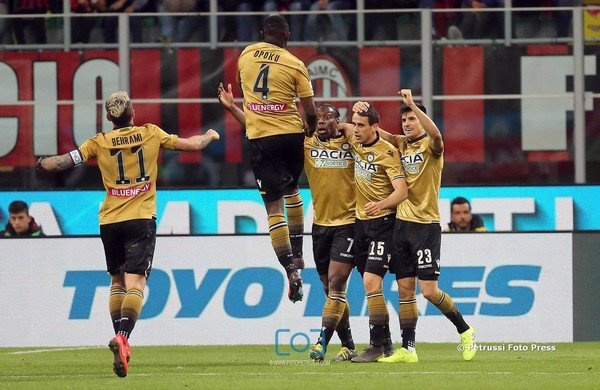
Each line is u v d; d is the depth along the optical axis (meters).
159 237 50.94
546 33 52.69
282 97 35.59
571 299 50.56
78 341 51.12
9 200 52.69
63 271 51.31
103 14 53.44
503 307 50.44
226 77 53.25
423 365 36.47
